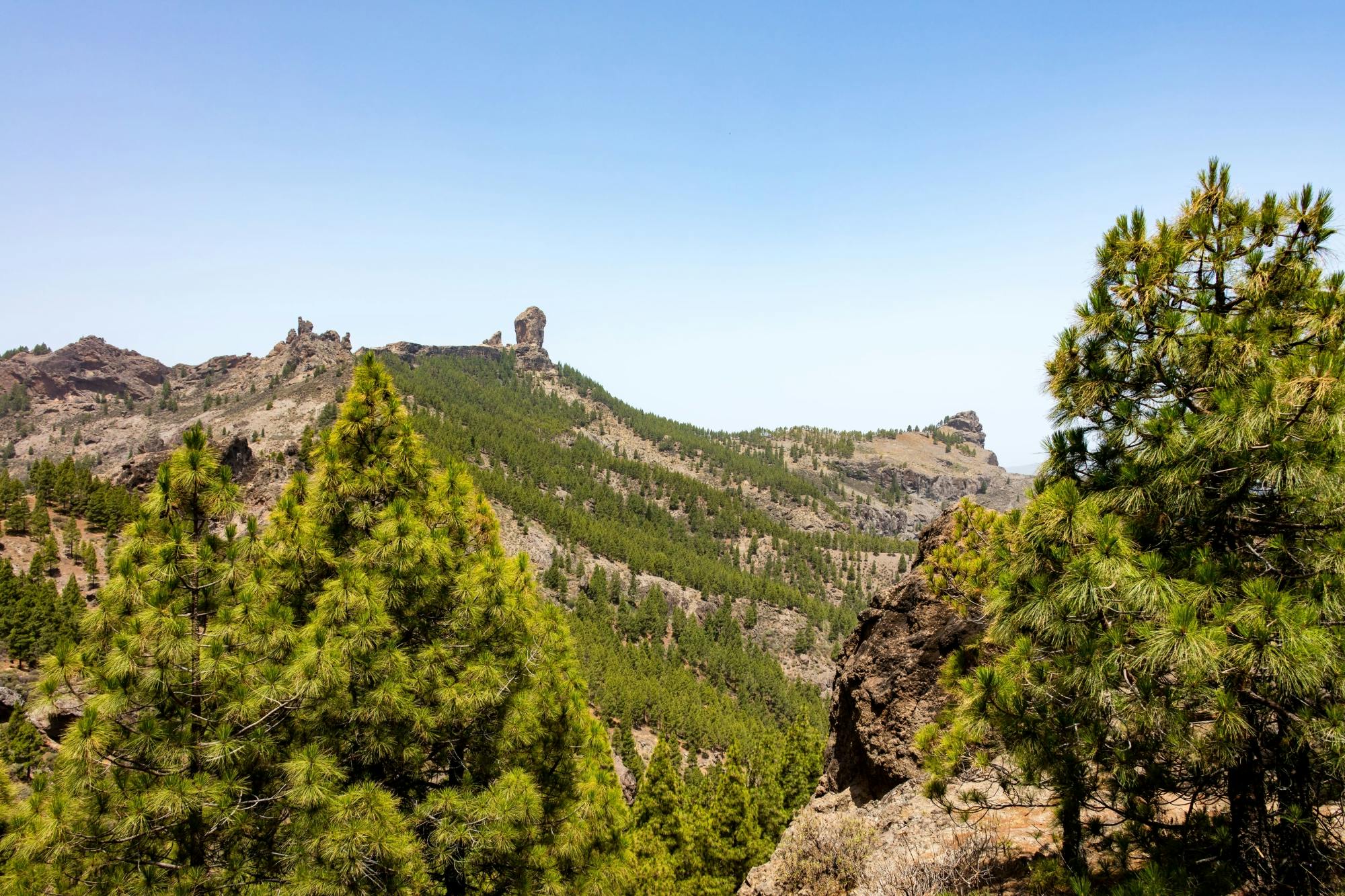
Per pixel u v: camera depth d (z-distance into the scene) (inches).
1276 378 263.0
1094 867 327.3
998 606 320.5
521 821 445.7
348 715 408.2
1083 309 337.1
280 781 396.5
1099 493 310.5
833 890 451.2
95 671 362.3
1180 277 316.5
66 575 3058.6
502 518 6397.6
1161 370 305.6
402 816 410.6
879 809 538.3
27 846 338.0
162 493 398.0
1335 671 231.1
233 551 408.5
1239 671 252.1
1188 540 296.0
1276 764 258.2
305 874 367.6
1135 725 271.6
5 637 2126.0
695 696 4559.5
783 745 1827.0
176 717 379.9
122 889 348.8
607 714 3826.3
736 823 1290.6
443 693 436.5
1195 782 283.4
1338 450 247.6
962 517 607.8
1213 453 273.9
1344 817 252.1
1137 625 266.2
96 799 347.6
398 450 498.9
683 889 1254.9
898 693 594.9
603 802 500.4
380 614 415.2
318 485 480.7
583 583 6210.6
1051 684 301.9
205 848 381.1
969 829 430.0
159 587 374.3
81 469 4030.5
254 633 397.4
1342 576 248.1
